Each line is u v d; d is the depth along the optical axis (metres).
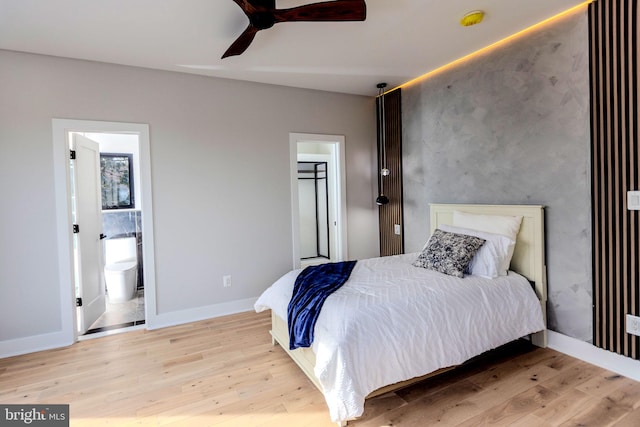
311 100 4.18
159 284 3.42
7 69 2.85
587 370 2.39
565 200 2.59
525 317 2.54
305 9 1.98
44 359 2.76
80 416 2.02
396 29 2.65
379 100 4.43
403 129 4.16
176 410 2.06
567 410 1.96
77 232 3.25
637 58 2.15
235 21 2.46
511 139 2.95
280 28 2.58
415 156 4.01
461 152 3.43
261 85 3.87
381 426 1.87
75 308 3.13
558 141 2.61
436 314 2.16
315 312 2.13
